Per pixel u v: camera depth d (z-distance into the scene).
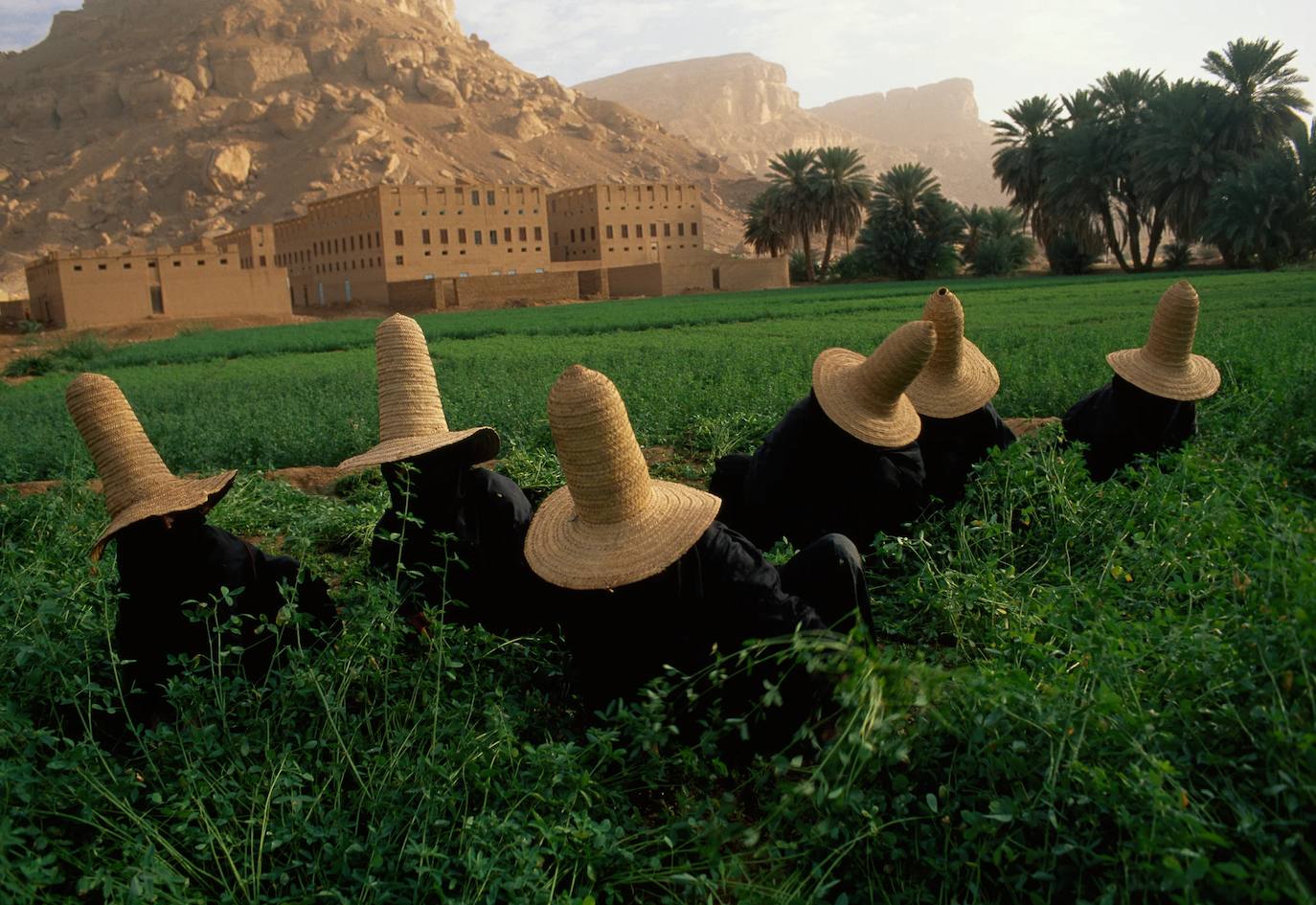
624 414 3.51
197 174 163.62
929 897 2.85
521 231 81.75
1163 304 6.07
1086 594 3.91
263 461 11.24
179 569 4.08
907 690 2.92
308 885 3.04
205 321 58.94
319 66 193.38
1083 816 2.76
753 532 5.30
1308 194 58.50
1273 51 64.44
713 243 173.88
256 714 3.68
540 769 3.31
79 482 8.24
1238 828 2.46
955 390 5.68
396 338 4.54
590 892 2.99
